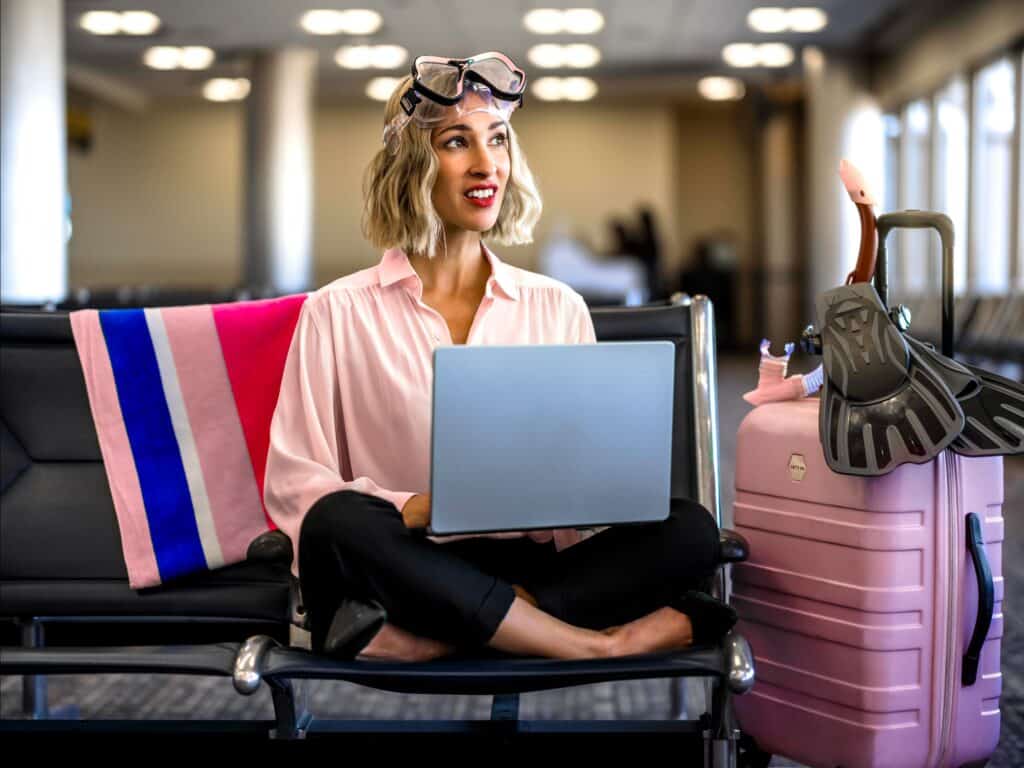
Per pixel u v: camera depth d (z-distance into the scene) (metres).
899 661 1.86
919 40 13.45
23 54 9.16
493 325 2.07
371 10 13.15
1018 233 10.88
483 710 2.92
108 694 3.04
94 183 19.67
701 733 1.88
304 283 15.54
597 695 3.07
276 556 1.81
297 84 15.41
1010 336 8.18
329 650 1.65
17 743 1.89
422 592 1.71
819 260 15.25
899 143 14.73
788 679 1.98
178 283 19.83
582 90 18.27
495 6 12.98
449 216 2.04
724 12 13.28
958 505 1.87
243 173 15.59
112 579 2.05
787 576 1.97
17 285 9.10
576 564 1.85
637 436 1.77
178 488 2.09
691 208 21.00
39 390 2.14
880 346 1.83
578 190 19.70
